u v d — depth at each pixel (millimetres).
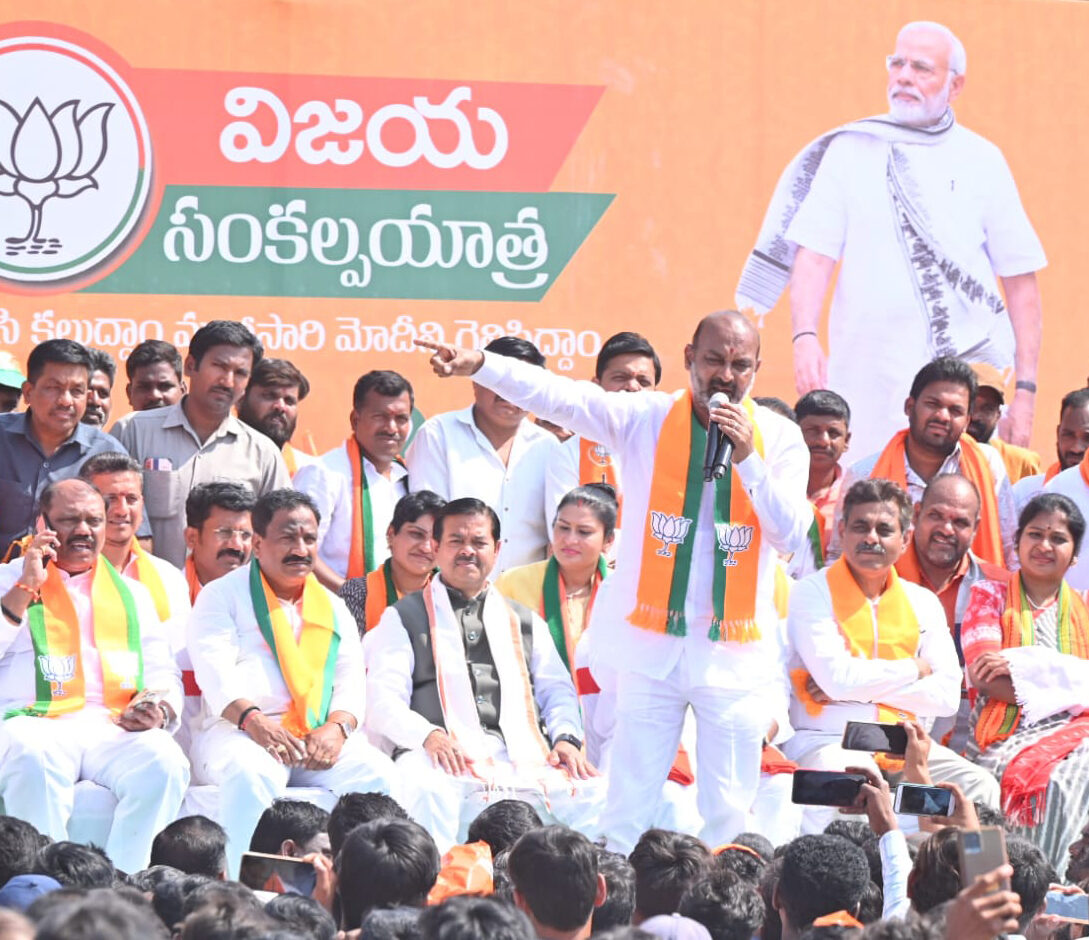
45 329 23422
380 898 11312
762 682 15398
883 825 12352
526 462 21438
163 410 20672
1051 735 18422
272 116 23859
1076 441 22203
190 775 17656
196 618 17953
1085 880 14148
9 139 23328
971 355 25203
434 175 24156
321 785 17281
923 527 19922
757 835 14555
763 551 15242
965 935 8711
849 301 24969
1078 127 25516
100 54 23531
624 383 21531
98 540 17672
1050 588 19391
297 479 20984
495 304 24250
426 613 18422
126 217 23578
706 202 24672
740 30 24766
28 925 6809
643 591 15125
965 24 25234
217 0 23781
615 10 24531
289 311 23844
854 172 24969
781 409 21594
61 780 16531
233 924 9070
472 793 17438
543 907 10766
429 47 24188
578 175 24453
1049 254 25406
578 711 18484
